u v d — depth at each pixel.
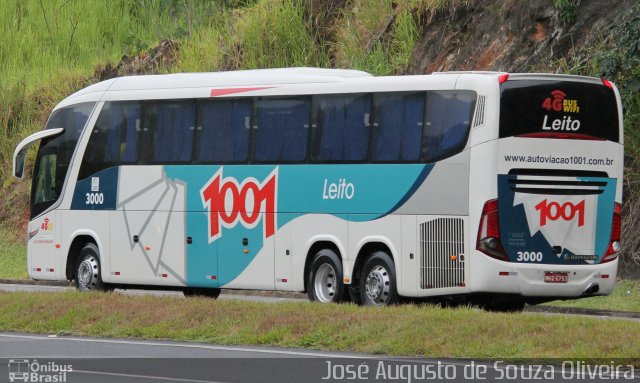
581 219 60.69
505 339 45.00
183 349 48.94
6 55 144.00
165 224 73.25
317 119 66.69
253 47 113.88
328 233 65.62
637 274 75.38
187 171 72.31
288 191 67.50
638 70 78.88
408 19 102.31
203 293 77.25
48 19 147.75
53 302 60.38
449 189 60.50
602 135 61.38
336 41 110.88
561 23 87.44
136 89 75.75
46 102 132.12
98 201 76.88
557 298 61.69
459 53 95.44
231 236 70.12
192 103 72.56
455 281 60.09
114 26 146.12
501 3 92.94
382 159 63.56
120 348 49.72
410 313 51.16
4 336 54.97
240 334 51.25
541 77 60.22
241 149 69.94
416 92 62.56
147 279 74.25
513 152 59.47
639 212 76.75
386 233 63.12
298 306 55.22
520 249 59.56
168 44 128.62
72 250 78.75
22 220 122.19
